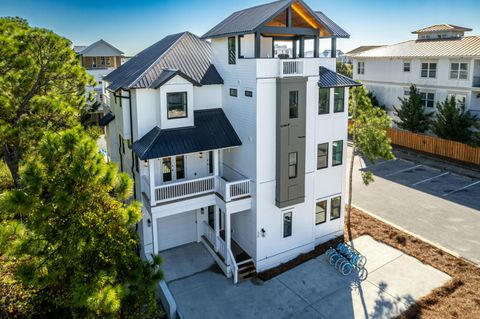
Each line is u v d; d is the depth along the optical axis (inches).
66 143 406.3
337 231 837.8
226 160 809.5
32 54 733.3
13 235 378.9
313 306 625.3
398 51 1624.0
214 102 794.8
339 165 808.9
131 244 451.2
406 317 585.0
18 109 727.7
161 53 838.5
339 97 778.8
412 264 723.4
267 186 715.4
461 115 1323.8
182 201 707.4
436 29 1680.6
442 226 876.0
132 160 807.7
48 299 470.3
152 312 446.9
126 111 779.4
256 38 661.3
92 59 2170.3
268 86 679.1
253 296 656.4
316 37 735.1
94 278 390.6
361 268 714.2
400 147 1529.3
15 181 757.9
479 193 1061.8
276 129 700.0
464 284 655.1
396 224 890.1
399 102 1636.3
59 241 390.0
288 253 764.6
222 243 738.8
